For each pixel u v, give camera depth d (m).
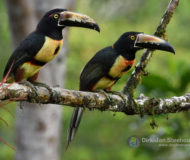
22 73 8.47
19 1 13.05
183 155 11.42
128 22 21.73
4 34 17.39
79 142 19.89
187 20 21.38
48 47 8.30
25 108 14.19
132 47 8.86
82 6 20.41
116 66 8.91
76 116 9.19
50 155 14.66
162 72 19.62
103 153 19.17
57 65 14.21
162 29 9.15
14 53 8.52
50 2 13.97
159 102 8.80
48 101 7.65
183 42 21.53
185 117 11.18
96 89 9.32
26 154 14.54
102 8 20.94
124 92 8.84
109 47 9.24
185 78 11.04
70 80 20.02
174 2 9.10
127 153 17.33
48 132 14.48
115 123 19.69
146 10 21.48
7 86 7.02
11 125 18.81
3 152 17.59
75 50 20.61
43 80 13.99
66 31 14.38
